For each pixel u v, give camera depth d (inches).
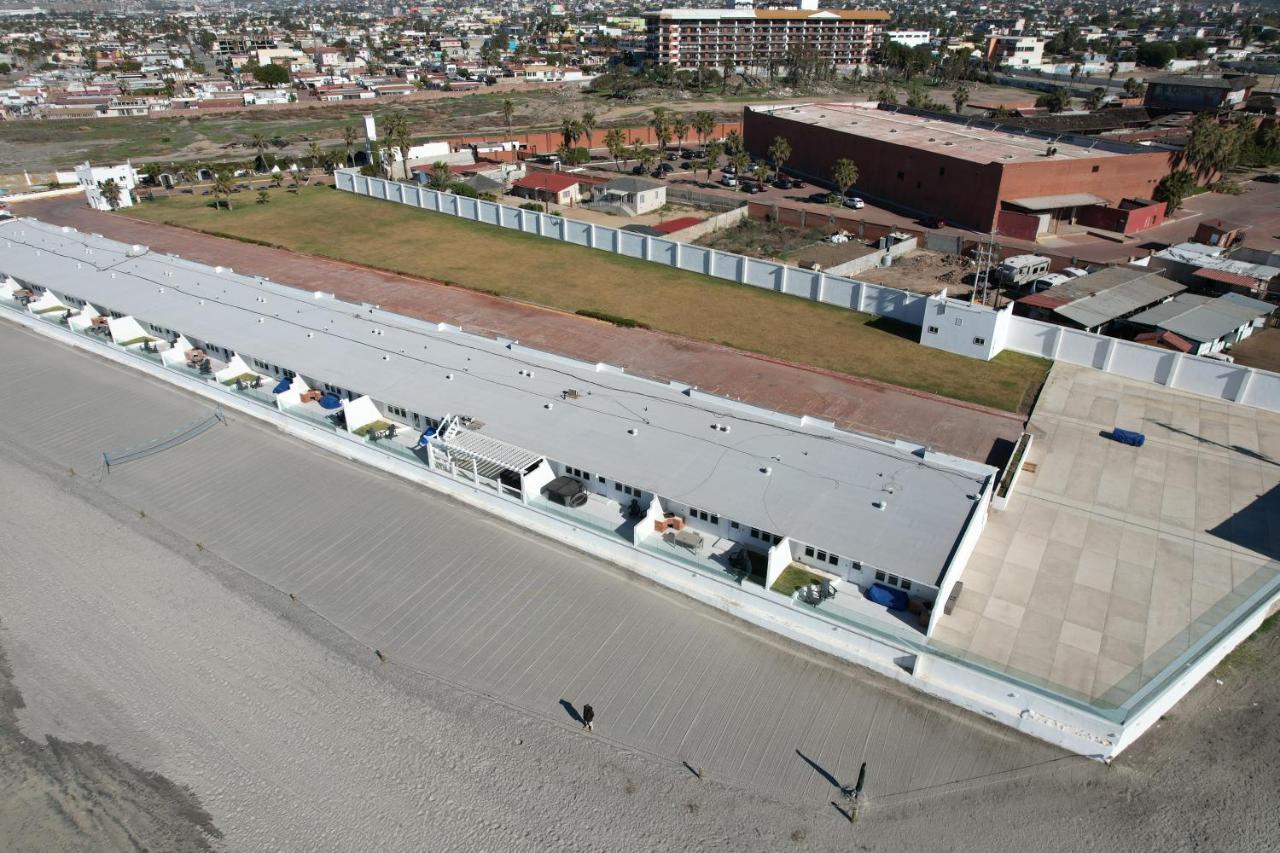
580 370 2065.7
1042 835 1032.2
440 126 7066.9
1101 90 7239.2
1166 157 3959.2
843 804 1071.0
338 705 1220.5
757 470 1621.6
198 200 4473.4
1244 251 3122.5
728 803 1074.1
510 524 1637.6
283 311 2453.2
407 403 1907.0
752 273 3021.7
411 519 1652.3
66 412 2095.2
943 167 3949.3
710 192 4559.5
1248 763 1124.5
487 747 1152.8
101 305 2556.6
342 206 4279.0
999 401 2144.4
